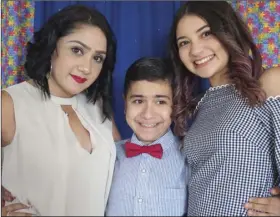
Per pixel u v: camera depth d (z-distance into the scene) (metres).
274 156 0.82
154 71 0.94
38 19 1.08
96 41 0.88
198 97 0.99
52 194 0.84
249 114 0.83
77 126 0.93
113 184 0.92
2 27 1.03
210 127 0.86
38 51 0.90
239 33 0.91
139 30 1.12
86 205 0.86
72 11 0.89
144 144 0.96
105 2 1.11
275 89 0.84
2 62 1.02
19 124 0.85
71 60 0.87
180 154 0.95
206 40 0.90
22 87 0.90
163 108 0.96
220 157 0.82
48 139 0.86
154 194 0.90
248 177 0.80
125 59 1.12
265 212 0.79
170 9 1.12
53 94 0.92
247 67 0.89
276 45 1.07
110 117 1.01
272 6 1.07
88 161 0.89
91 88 0.99
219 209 0.81
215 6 0.91
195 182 0.86
